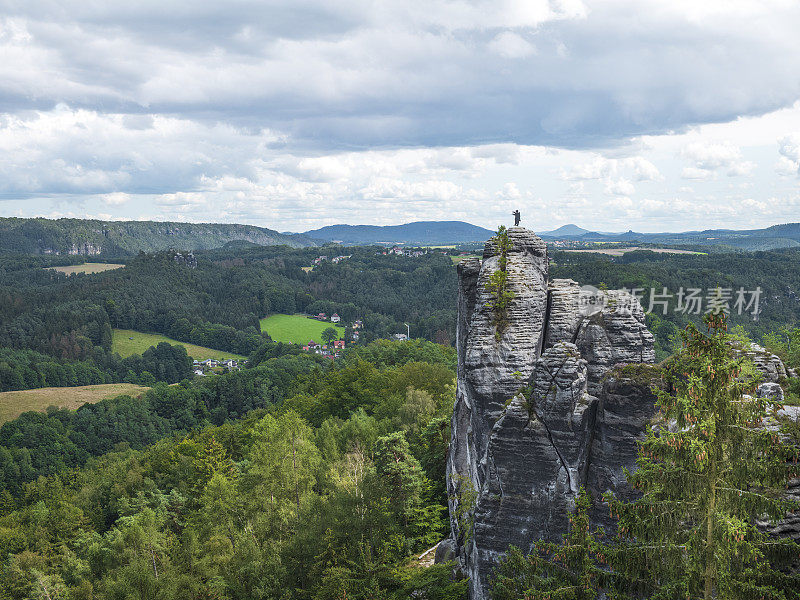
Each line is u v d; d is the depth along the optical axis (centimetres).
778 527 1977
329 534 4038
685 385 1806
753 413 1706
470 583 3078
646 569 1791
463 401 3900
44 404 19812
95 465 14250
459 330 3969
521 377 2939
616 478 2589
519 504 2731
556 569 2189
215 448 8250
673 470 1753
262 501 5619
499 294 3119
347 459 5800
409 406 7012
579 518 2080
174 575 4822
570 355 2706
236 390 19325
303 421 7856
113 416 17662
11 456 14675
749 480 1677
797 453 1652
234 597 4794
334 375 11831
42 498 11806
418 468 4638
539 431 2683
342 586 3519
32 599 6300
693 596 1714
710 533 1708
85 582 5922
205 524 5794
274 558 4447
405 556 4128
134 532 5641
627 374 2580
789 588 1648
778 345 3997
